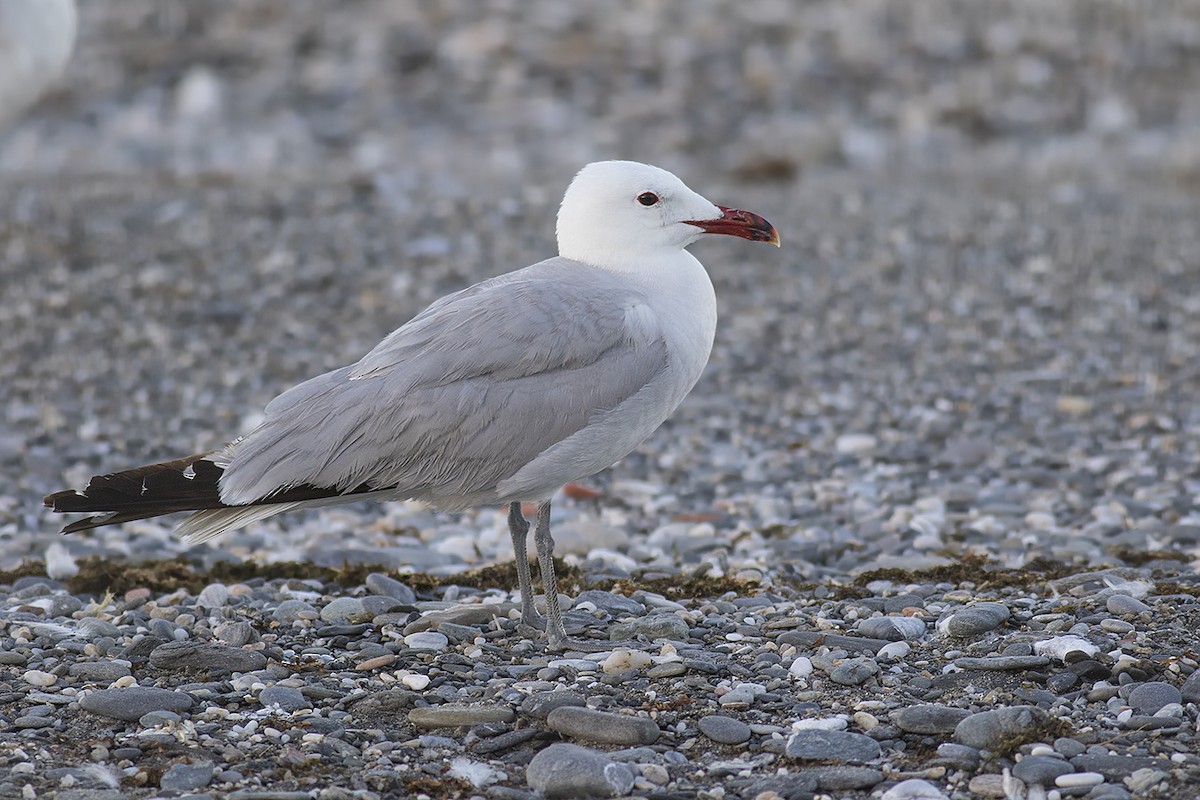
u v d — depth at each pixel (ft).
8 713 24.97
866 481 43.52
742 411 50.85
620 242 29.30
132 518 26.45
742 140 103.45
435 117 109.60
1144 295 61.82
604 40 120.57
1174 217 75.10
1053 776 22.26
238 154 100.12
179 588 33.35
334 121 109.09
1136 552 34.65
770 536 38.63
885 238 70.33
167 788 22.52
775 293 63.00
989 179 88.74
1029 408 50.08
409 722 25.11
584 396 27.22
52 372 54.60
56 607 31.01
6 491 43.78
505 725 24.80
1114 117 108.99
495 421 26.91
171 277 63.36
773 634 28.86
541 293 27.81
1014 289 63.00
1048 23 126.41
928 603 30.53
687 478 44.80
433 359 27.04
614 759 23.39
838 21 125.29
